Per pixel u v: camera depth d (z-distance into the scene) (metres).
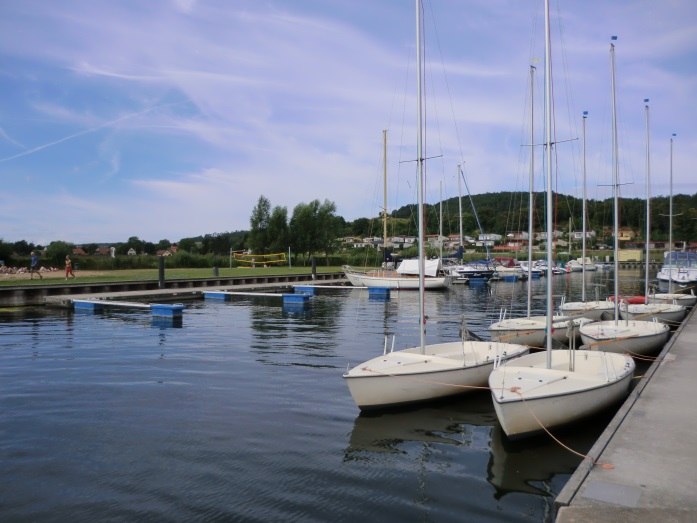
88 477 7.71
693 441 7.25
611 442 7.22
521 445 8.93
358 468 8.08
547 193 10.42
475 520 6.56
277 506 6.89
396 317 26.91
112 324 23.38
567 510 5.29
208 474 7.83
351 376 10.27
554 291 46.16
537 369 10.22
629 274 70.75
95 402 11.38
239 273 53.62
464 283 53.41
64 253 53.91
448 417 10.41
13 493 7.21
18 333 20.78
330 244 76.06
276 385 12.84
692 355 13.43
